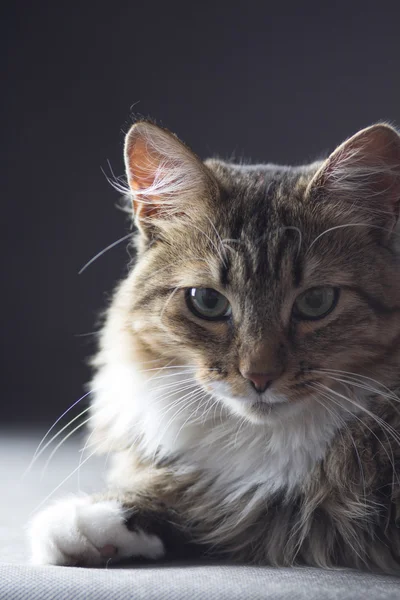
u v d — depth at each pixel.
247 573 0.44
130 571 0.43
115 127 1.03
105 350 0.53
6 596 0.40
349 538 0.45
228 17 1.01
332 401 0.47
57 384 1.04
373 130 0.48
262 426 0.48
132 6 1.02
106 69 1.02
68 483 0.62
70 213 1.04
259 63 1.01
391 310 0.47
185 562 0.46
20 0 1.02
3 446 0.76
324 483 0.46
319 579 0.43
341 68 0.99
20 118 1.03
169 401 0.49
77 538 0.45
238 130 1.02
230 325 0.47
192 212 0.49
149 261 0.50
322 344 0.47
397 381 0.47
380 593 0.41
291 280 0.47
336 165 0.49
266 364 0.46
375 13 0.98
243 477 0.48
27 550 0.48
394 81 0.98
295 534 0.46
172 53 1.02
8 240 1.04
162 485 0.48
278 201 0.49
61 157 1.03
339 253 0.47
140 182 0.51
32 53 1.02
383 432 0.46
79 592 0.40
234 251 0.47
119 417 0.51
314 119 1.00
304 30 1.00
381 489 0.45
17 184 1.03
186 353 0.48
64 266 1.04
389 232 0.49
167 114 1.02
